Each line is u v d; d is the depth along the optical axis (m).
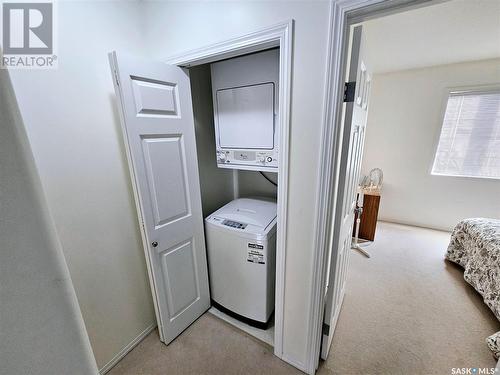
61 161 1.10
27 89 0.97
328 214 1.09
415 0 0.76
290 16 0.94
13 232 0.32
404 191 3.52
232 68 1.51
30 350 0.35
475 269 2.04
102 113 1.24
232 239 1.60
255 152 1.57
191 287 1.69
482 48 2.34
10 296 0.33
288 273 1.27
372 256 2.68
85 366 0.42
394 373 1.36
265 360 1.46
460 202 3.20
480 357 1.44
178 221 1.50
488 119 2.92
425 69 3.05
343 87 0.95
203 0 1.14
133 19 1.34
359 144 1.47
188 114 1.47
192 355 1.50
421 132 3.25
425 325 1.70
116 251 1.39
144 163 1.25
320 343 1.37
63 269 0.38
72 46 1.09
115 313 1.43
